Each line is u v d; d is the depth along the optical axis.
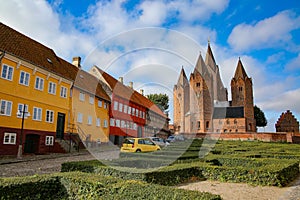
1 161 16.22
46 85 23.59
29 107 21.52
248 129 79.25
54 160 17.92
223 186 8.86
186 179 9.70
